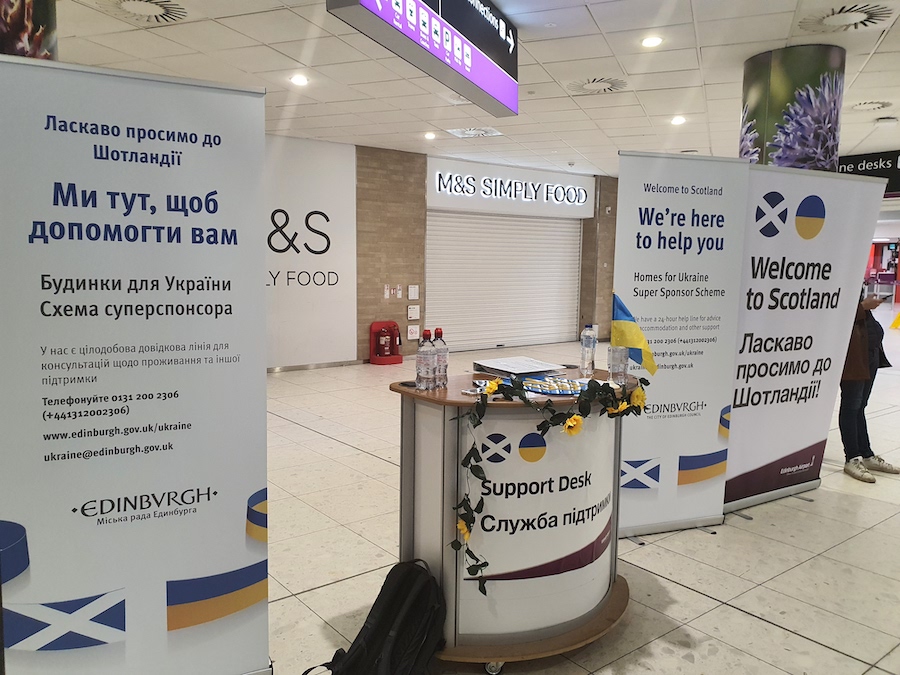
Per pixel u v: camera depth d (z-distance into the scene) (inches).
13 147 69.3
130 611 79.8
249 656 87.2
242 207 80.4
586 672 93.0
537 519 94.5
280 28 194.2
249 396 83.4
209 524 82.9
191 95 76.6
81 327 73.8
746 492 158.4
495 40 162.6
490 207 451.5
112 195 73.8
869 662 95.6
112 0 173.2
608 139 358.9
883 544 137.3
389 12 109.3
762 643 100.3
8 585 73.4
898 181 368.5
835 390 168.9
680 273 134.6
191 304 78.8
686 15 181.5
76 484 75.5
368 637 87.1
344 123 321.4
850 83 242.2
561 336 521.3
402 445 99.2
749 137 219.3
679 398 139.1
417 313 421.4
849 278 161.0
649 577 121.6
